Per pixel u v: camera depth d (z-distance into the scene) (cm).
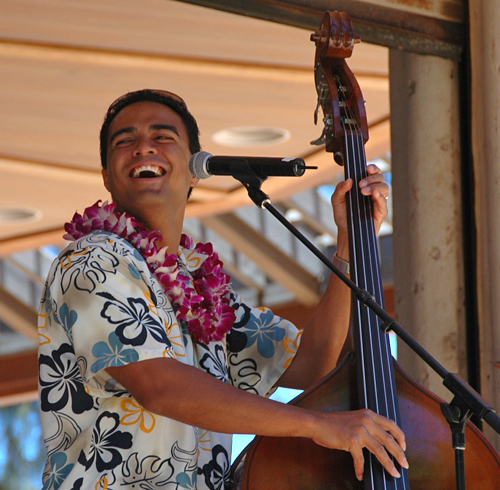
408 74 706
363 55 982
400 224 708
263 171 491
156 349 449
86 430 477
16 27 934
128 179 550
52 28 935
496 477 474
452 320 677
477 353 663
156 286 505
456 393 415
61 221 1602
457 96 699
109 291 464
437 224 689
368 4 663
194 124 583
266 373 592
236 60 1019
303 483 457
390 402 472
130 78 1066
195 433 490
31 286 2055
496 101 666
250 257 1830
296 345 593
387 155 1622
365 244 514
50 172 1368
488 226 666
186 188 567
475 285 669
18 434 3316
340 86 566
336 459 462
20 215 1575
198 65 1030
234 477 485
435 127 696
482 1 679
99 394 465
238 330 596
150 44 975
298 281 1859
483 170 674
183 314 518
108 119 575
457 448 414
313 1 637
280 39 954
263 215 1794
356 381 480
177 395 437
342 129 546
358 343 486
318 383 476
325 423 436
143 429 471
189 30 933
